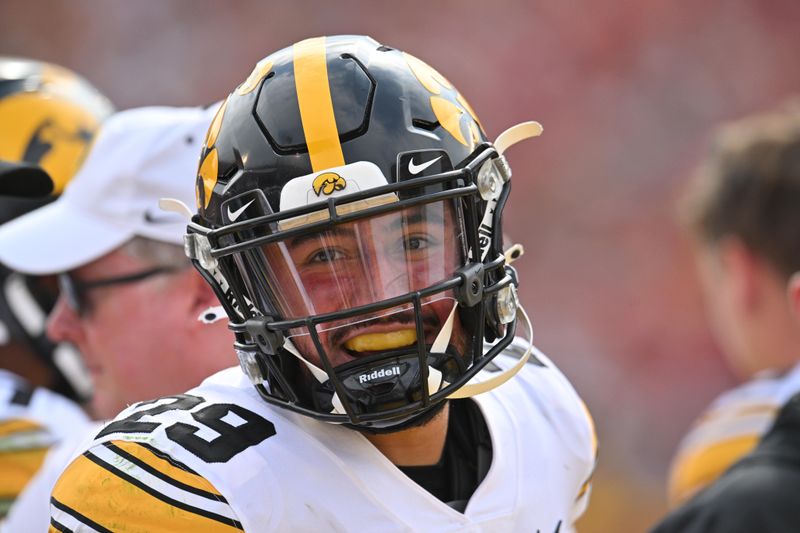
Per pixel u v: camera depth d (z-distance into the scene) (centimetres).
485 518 451
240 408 439
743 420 709
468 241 437
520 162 3098
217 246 442
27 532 676
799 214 601
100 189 632
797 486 417
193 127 639
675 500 794
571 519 509
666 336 2812
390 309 417
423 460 454
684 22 3158
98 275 634
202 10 3081
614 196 3039
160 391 639
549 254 2995
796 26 3123
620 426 2678
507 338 446
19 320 790
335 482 425
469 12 3212
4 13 3023
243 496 407
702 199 657
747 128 648
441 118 442
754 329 633
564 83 3164
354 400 416
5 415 710
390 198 418
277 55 461
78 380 816
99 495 412
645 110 3122
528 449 480
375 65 445
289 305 423
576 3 3183
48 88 825
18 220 685
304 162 421
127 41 3044
